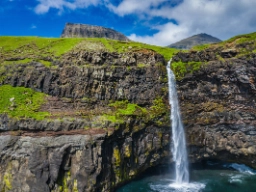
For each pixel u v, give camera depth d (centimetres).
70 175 4188
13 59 5319
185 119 5344
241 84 4950
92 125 4475
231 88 5122
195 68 5397
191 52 5638
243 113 5025
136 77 5425
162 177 5212
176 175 5203
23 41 6156
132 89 5338
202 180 5003
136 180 5016
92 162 4153
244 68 4881
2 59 5347
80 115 4612
